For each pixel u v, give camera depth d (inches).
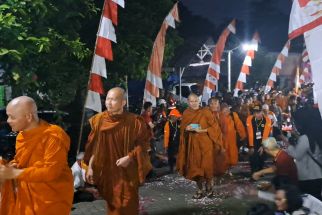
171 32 588.4
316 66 194.5
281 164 245.0
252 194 224.8
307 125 265.1
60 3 363.3
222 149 365.4
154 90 433.7
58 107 421.4
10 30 294.0
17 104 173.0
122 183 240.4
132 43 509.7
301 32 199.0
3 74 340.8
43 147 173.3
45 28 335.3
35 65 339.0
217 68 620.7
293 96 623.5
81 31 482.3
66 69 401.7
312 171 247.6
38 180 170.2
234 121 445.4
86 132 480.7
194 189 398.9
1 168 167.8
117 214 241.0
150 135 247.1
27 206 174.7
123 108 245.8
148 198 366.0
